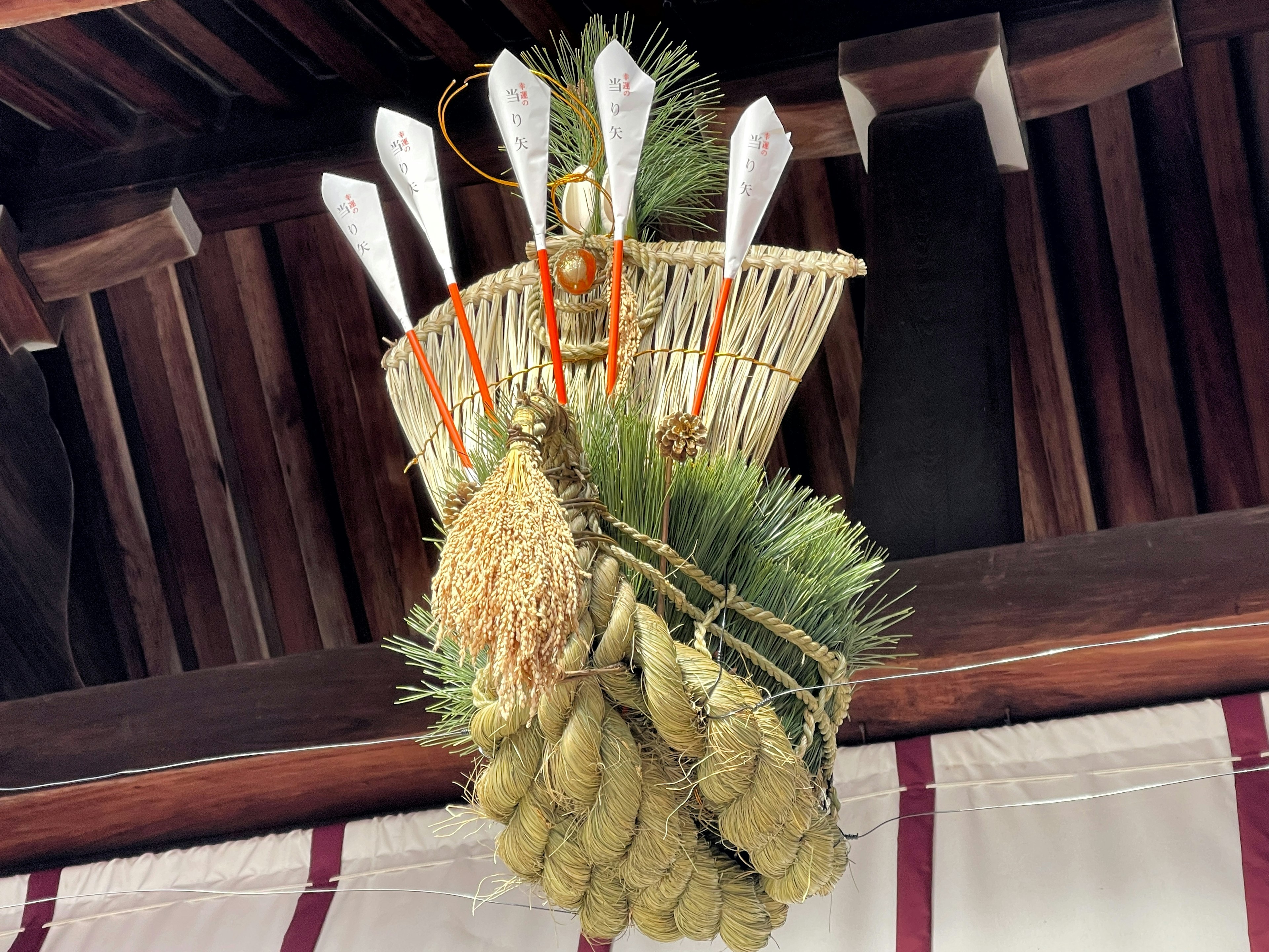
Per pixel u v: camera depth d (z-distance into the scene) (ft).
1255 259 13.74
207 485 15.10
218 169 10.62
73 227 10.50
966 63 8.87
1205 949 7.11
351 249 14.49
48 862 8.66
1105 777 7.72
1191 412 14.35
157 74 10.00
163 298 14.40
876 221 8.93
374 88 10.34
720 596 5.07
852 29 9.30
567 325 5.74
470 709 5.24
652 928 5.06
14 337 10.77
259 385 14.98
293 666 8.40
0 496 10.54
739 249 5.42
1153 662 7.61
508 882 5.24
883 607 7.73
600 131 5.87
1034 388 14.55
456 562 4.33
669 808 4.83
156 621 15.31
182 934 8.36
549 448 4.77
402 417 5.97
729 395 5.66
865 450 8.58
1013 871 7.57
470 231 14.12
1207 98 13.38
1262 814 7.41
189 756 8.30
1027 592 7.59
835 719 5.24
